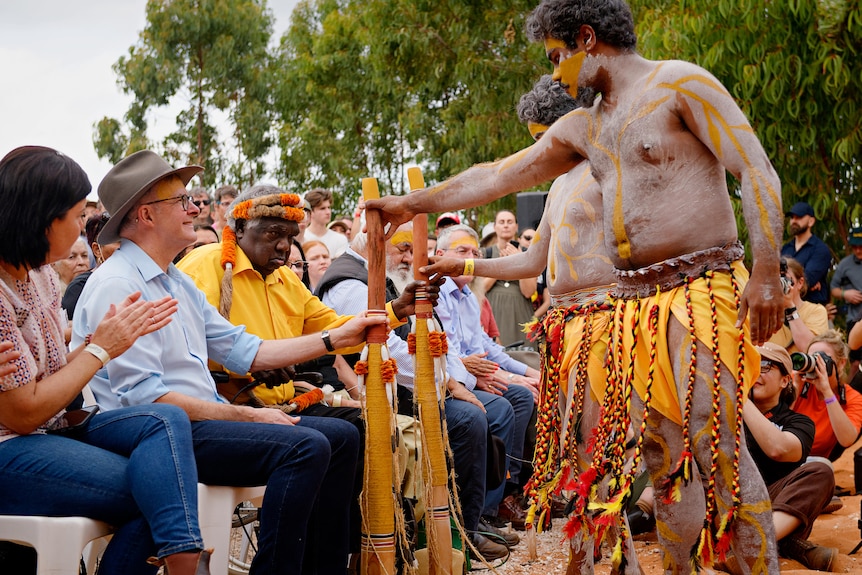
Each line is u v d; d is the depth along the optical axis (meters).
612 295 3.25
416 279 4.04
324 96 23.55
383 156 24.56
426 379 3.95
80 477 3.10
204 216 8.38
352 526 4.40
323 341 4.01
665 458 3.14
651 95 3.00
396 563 3.96
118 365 3.56
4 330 3.03
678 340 2.99
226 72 26.56
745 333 2.91
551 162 3.36
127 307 3.28
